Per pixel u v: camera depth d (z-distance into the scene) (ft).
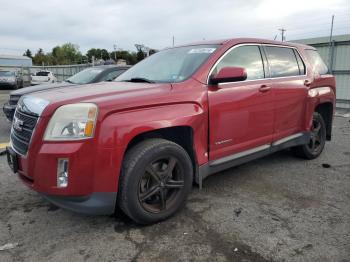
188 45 14.01
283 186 13.66
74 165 8.76
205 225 10.39
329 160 17.43
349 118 32.60
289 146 15.43
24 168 9.64
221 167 12.24
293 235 9.78
